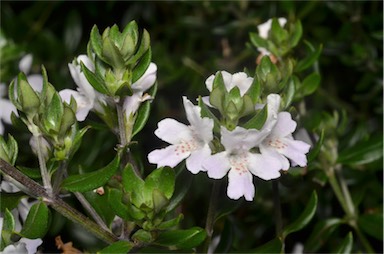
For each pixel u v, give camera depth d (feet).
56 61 1.55
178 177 0.91
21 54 1.40
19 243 0.84
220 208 1.00
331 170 1.14
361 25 1.43
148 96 0.89
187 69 1.50
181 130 0.84
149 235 0.84
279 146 0.85
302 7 1.38
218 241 1.07
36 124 0.83
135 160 1.02
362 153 1.13
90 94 0.91
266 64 0.93
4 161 0.82
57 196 0.85
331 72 1.49
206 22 1.52
